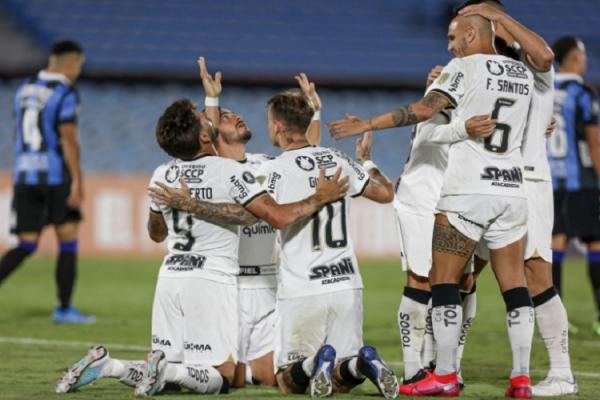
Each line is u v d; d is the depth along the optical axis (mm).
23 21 83312
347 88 78750
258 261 22594
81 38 82938
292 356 20438
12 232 37219
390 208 63094
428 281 21938
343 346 20453
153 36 84188
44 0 85562
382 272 56719
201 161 20844
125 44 82938
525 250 21531
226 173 20516
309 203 20016
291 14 88250
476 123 19562
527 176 21547
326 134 76625
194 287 20500
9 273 37031
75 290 48250
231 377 20750
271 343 22672
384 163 75000
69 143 36844
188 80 77500
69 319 37250
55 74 37312
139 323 37094
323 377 19438
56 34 82812
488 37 20469
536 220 21609
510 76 20094
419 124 21906
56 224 37094
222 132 22344
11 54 79375
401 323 21953
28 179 36906
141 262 60500
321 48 85438
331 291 20219
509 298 20312
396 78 82938
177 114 20797
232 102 76688
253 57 83625
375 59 84938
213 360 20547
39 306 42719
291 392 20672
